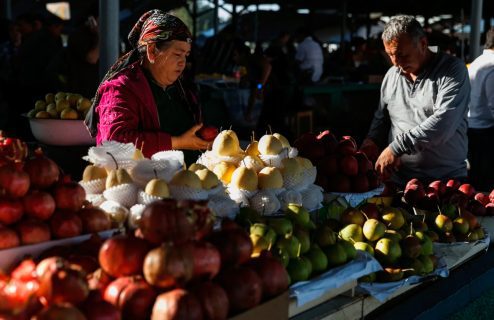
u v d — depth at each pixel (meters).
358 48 16.94
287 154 3.19
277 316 2.16
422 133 4.07
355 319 2.75
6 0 11.22
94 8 6.29
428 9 19.02
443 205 3.87
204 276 1.95
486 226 4.06
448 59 4.12
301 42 13.32
